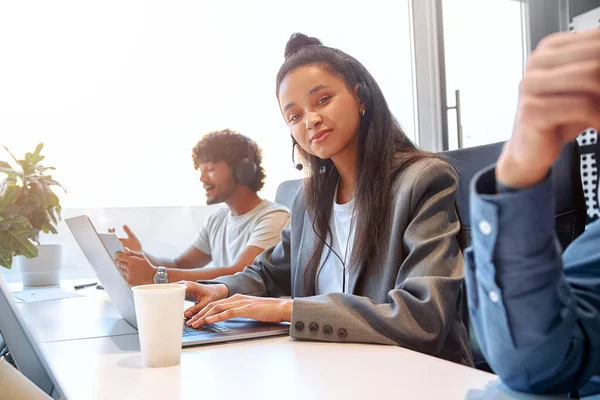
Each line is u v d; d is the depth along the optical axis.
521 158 0.41
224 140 2.04
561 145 0.39
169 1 2.27
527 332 0.48
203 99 2.33
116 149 2.18
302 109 1.17
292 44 1.30
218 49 2.36
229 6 2.37
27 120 2.05
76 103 2.12
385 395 0.54
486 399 0.52
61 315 1.11
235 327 0.90
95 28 2.15
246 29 2.40
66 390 0.58
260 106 2.43
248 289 1.28
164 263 2.12
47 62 2.07
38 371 0.77
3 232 1.41
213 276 1.73
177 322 0.69
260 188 2.16
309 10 2.48
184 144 2.30
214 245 2.20
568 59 0.36
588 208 0.98
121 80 2.19
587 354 0.52
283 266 1.37
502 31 2.54
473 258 0.50
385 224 1.04
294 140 1.32
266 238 1.94
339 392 0.55
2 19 2.00
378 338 0.79
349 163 1.20
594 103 0.35
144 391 0.57
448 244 0.93
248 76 2.41
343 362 0.68
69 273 2.13
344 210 1.19
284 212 2.02
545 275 0.45
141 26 2.23
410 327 0.80
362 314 0.82
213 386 0.59
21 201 1.58
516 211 0.43
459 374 0.61
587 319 0.51
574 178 0.96
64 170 2.10
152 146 2.24
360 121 1.16
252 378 0.61
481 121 2.62
